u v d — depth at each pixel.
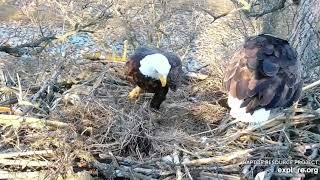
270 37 2.42
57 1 3.63
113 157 2.01
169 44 3.71
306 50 3.00
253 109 2.16
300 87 2.29
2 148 2.11
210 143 2.15
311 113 2.22
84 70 2.68
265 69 2.21
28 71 3.03
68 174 1.95
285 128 2.17
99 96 2.41
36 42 2.57
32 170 2.03
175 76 2.43
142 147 2.14
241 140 2.17
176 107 2.43
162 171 1.97
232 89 2.23
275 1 4.06
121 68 2.71
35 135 2.10
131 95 2.46
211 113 2.39
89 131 2.15
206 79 2.67
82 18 3.28
